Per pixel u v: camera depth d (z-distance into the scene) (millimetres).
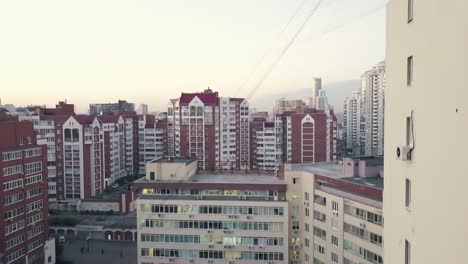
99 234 95000
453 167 9945
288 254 58594
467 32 9211
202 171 73188
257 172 72500
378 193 44125
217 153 133375
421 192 12250
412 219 13172
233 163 139625
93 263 78812
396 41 15203
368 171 52906
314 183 56000
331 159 142500
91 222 98812
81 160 116812
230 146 138125
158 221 60500
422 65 12172
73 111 129625
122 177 158750
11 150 65688
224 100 135250
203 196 60594
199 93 135125
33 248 71062
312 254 56250
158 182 62688
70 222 100625
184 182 62375
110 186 142500
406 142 14141
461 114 9500
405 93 14102
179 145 134750
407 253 14438
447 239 10305
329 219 52156
